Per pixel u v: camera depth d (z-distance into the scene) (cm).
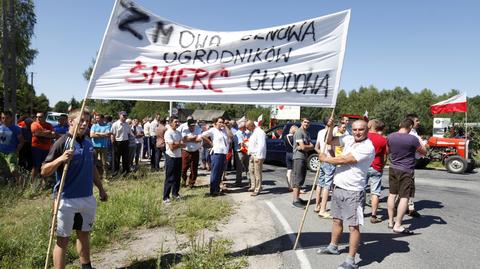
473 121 3903
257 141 859
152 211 623
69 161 346
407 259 448
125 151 1073
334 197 426
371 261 441
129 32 426
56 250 358
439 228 591
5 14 2028
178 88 443
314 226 595
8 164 822
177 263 426
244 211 696
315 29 454
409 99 7031
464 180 1198
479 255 464
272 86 458
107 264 428
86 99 408
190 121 921
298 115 2811
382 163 614
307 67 457
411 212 674
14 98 2027
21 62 3203
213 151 838
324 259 444
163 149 1152
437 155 1491
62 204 353
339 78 454
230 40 454
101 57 414
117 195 734
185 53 446
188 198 790
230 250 475
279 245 497
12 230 529
